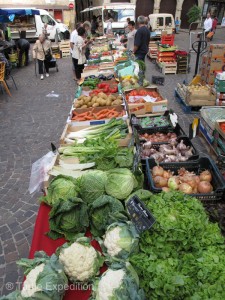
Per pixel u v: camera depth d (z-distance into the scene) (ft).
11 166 15.97
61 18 79.05
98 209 6.39
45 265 5.31
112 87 20.35
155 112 16.42
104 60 30.17
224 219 6.97
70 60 49.11
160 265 5.06
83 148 9.47
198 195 7.44
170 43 41.93
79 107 15.88
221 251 5.38
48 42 35.91
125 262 5.26
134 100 16.88
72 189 7.16
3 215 12.24
